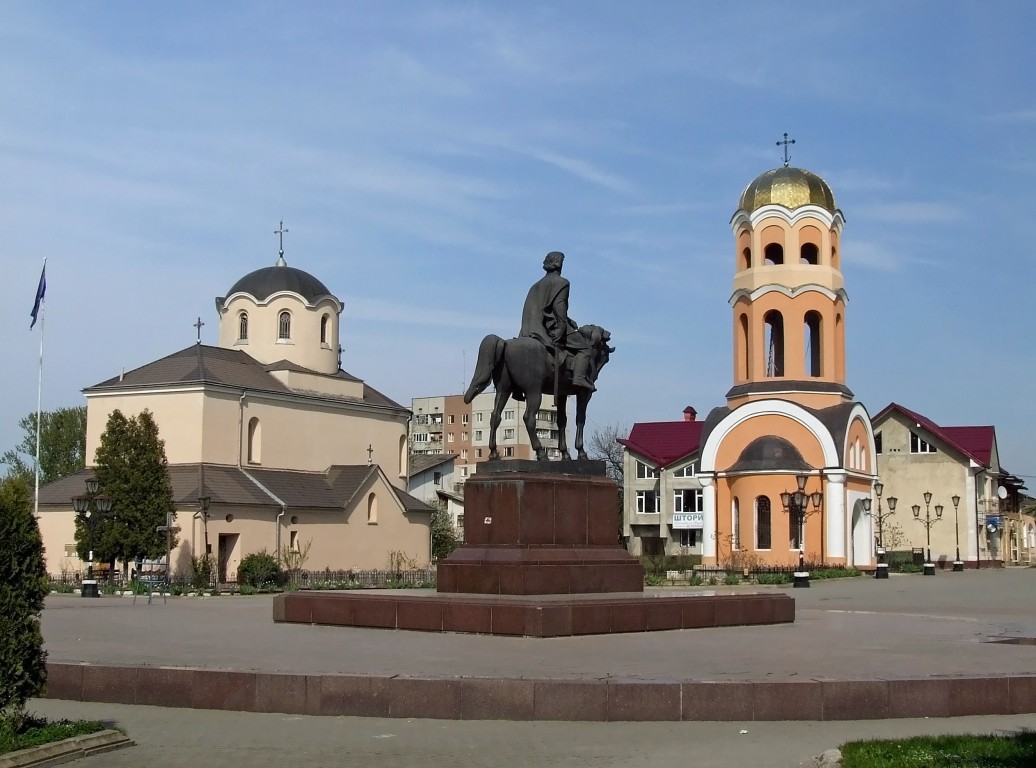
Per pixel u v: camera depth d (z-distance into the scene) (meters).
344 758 12.46
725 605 23.36
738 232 68.75
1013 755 11.52
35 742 12.20
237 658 17.55
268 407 68.06
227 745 13.17
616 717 14.44
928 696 14.81
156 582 50.03
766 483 63.34
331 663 16.81
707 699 14.49
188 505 58.38
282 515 64.06
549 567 22.42
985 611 31.50
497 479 23.02
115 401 65.69
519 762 12.22
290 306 72.81
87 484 45.72
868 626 24.41
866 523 67.56
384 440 76.94
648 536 89.06
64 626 24.86
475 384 23.94
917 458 82.75
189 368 65.19
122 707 15.67
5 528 12.48
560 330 24.52
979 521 84.38
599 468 24.05
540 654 17.94
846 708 14.62
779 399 65.12
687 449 87.56
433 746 13.05
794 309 66.31
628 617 21.44
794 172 68.38
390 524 71.75
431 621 21.66
